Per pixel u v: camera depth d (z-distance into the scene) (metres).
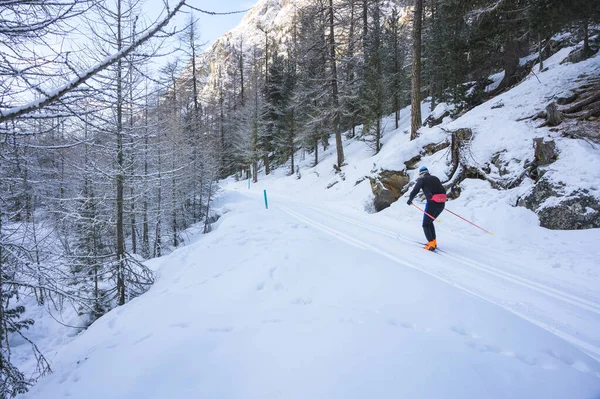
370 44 22.03
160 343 3.02
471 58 12.31
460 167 9.66
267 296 3.94
